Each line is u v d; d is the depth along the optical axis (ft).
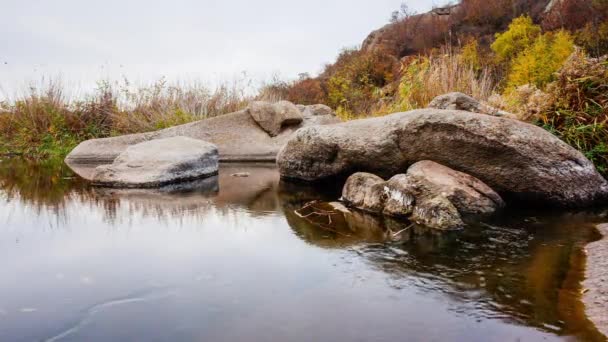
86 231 9.30
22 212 11.28
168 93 34.27
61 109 33.88
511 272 6.49
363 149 13.12
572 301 5.43
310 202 12.39
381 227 9.39
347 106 34.42
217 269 6.85
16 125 33.24
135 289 6.04
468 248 7.71
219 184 16.31
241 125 26.73
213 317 5.18
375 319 5.11
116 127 32.81
